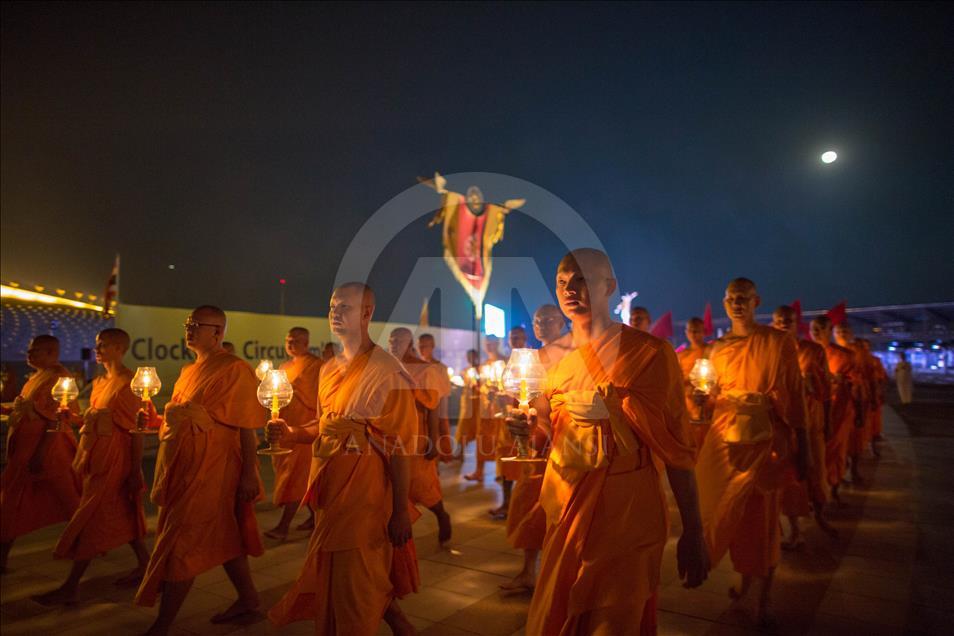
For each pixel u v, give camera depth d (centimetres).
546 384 252
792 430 383
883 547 398
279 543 552
